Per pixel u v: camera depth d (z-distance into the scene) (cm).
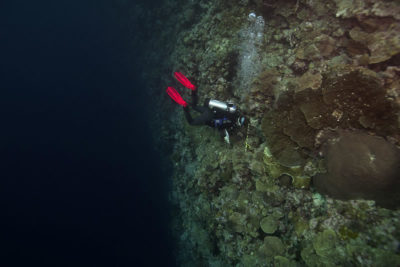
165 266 880
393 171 214
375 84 234
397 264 193
